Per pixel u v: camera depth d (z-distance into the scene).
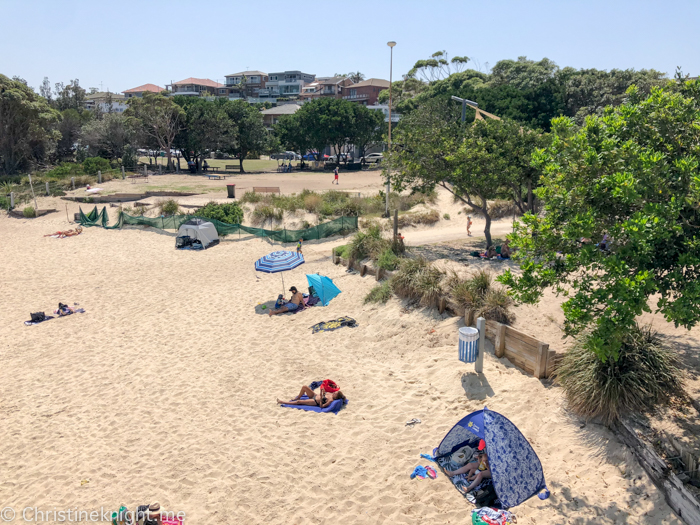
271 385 11.59
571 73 64.19
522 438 7.45
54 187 42.78
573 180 7.98
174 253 26.67
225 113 56.97
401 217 28.69
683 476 6.63
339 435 9.22
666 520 6.29
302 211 30.72
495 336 11.12
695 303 6.67
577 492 7.13
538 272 8.05
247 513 7.31
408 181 19.84
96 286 21.47
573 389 8.64
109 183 46.00
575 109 57.47
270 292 18.88
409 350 12.59
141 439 9.69
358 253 19.47
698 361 9.22
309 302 16.86
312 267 21.09
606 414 8.14
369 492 7.60
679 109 8.00
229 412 10.45
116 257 26.42
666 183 7.40
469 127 20.42
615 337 6.91
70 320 17.47
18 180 49.09
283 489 7.79
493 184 18.17
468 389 10.00
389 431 9.19
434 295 13.72
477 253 19.12
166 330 15.87
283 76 142.25
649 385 8.07
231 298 18.52
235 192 40.00
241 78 143.50
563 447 8.07
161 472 8.47
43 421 10.72
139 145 61.31
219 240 28.33
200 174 55.69
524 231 8.65
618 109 8.96
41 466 9.02
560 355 9.80
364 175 56.31
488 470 7.36
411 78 91.50
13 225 34.12
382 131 65.75
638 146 7.59
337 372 12.03
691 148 7.78
